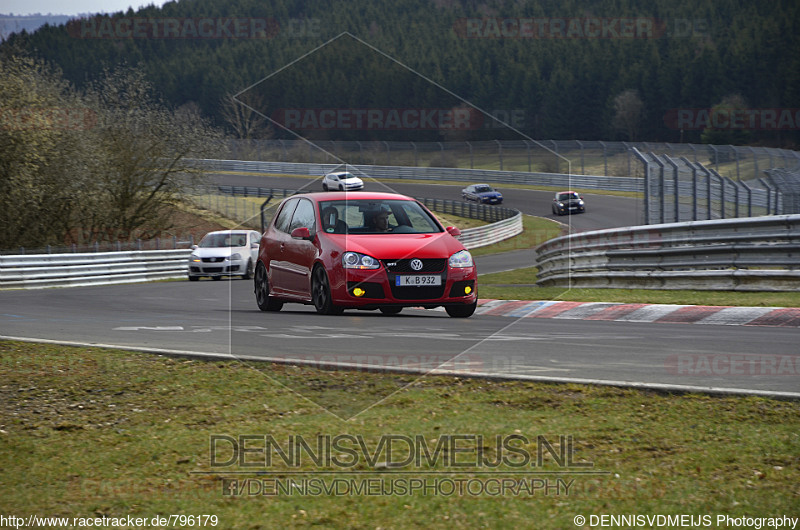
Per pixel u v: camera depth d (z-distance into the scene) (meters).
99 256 32.47
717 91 113.00
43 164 40.25
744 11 123.44
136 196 45.94
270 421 6.80
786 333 11.58
